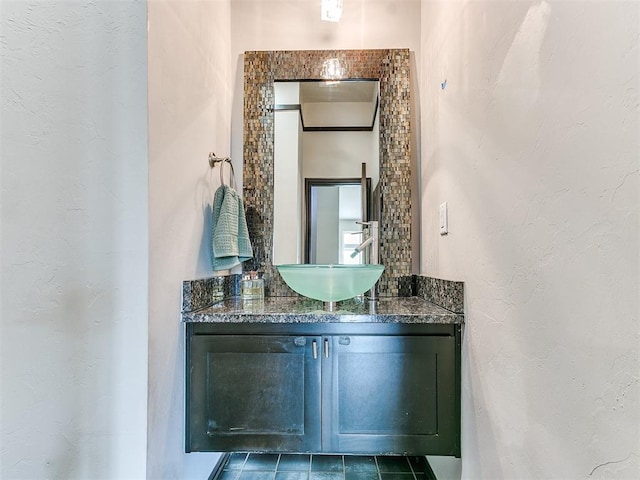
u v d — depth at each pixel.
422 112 1.72
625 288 0.52
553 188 0.69
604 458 0.56
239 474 1.52
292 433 1.18
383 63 1.76
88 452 0.94
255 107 1.77
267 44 1.79
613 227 0.54
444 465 1.34
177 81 1.14
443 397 1.18
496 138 0.94
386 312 1.23
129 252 0.95
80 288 0.94
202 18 1.36
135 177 0.95
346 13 1.79
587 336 0.60
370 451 1.18
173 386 1.10
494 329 0.94
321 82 1.79
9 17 0.90
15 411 0.90
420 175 1.74
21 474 0.90
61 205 0.93
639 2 0.50
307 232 1.78
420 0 1.77
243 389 1.19
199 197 1.33
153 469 0.98
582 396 0.61
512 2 0.85
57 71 0.93
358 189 1.80
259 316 1.19
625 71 0.52
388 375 1.19
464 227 1.16
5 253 0.90
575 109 0.63
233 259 1.46
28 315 0.91
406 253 1.72
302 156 1.80
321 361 1.19
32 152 0.91
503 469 0.89
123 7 0.96
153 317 0.98
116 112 0.95
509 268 0.86
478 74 1.05
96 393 0.94
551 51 0.70
